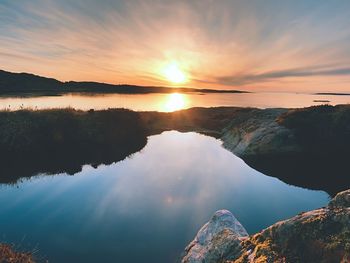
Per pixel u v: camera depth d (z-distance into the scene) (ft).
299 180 56.13
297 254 17.38
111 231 37.14
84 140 80.23
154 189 53.11
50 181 55.16
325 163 62.95
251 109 185.98
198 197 49.39
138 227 38.47
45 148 71.00
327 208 19.98
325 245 16.49
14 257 21.15
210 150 89.56
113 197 48.73
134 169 65.36
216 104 312.71
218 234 25.96
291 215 41.75
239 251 21.57
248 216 41.70
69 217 40.88
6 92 323.37
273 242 19.54
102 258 31.24
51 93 343.67
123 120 101.30
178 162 73.15
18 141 68.13
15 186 51.85
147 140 104.63
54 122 77.46
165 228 38.32
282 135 77.10
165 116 162.71
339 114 73.46
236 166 69.21
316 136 73.72
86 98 278.46
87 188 52.47
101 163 68.54
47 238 34.96
